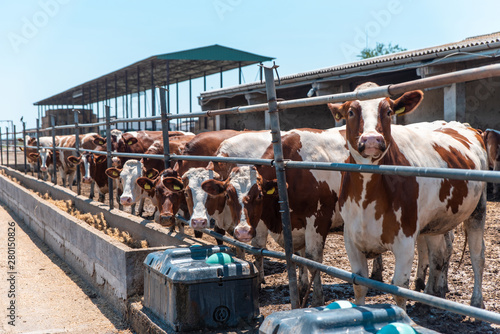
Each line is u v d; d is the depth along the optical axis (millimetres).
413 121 15039
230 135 6828
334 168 3336
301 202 5023
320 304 5059
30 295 5879
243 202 4543
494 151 12367
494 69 2344
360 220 3896
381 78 17219
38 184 13188
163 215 5941
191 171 5477
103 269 5680
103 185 11133
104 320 4977
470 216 5055
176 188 5727
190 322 3867
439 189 4262
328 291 5523
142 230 6375
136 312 4570
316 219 5066
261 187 4676
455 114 12523
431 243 5129
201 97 23594
